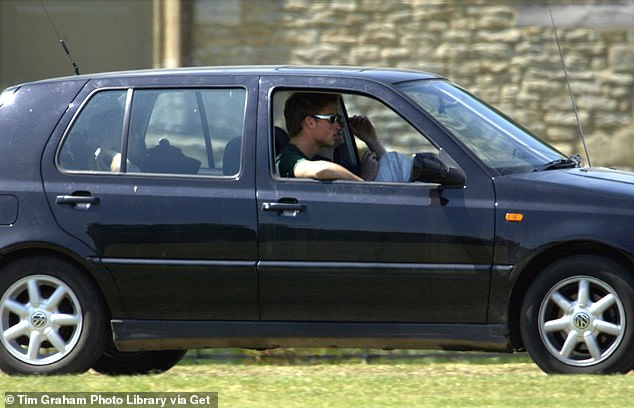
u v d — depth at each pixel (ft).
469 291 84.94
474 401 75.66
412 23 193.16
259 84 89.86
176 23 192.24
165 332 89.15
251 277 87.30
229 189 88.02
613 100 189.88
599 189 84.33
